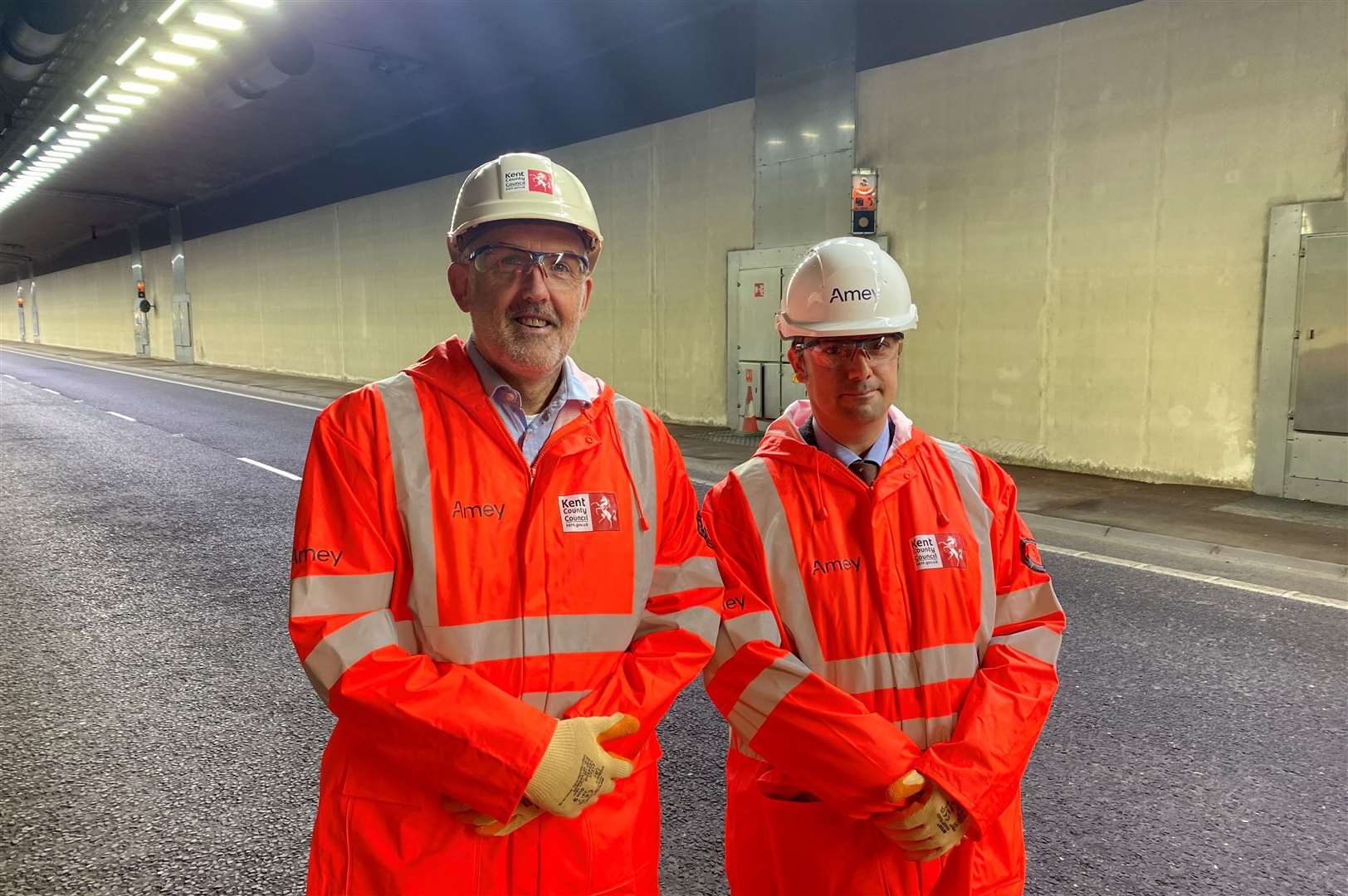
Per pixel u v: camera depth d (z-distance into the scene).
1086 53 7.96
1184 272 7.57
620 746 1.38
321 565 1.33
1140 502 7.12
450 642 1.35
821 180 10.17
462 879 1.31
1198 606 4.74
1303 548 5.71
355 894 1.31
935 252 9.30
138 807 2.92
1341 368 6.79
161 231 31.25
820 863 1.50
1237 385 7.37
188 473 9.31
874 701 1.52
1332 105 6.66
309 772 3.16
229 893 2.47
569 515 1.43
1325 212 6.75
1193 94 7.37
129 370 26.28
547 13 11.81
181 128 19.14
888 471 1.58
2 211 31.64
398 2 11.79
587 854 1.38
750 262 11.07
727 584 1.57
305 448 11.04
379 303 19.70
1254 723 3.41
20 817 2.86
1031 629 1.61
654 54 12.16
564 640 1.40
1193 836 2.68
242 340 26.64
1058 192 8.29
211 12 12.38
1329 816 2.78
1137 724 3.41
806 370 1.65
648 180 12.55
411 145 17.86
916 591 1.54
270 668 4.12
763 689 1.47
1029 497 7.38
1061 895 2.40
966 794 1.37
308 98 16.23
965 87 8.84
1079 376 8.32
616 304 13.41
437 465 1.40
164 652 4.33
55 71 15.85
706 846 2.71
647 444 1.59
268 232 24.17
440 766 1.25
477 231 1.47
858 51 9.66
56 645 4.42
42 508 7.64
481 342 1.49
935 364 9.43
